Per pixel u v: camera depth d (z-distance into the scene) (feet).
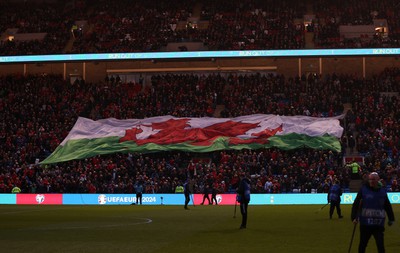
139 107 223.10
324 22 262.26
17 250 54.39
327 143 188.96
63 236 67.67
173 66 253.03
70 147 199.00
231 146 190.90
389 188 167.02
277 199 167.22
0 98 234.58
